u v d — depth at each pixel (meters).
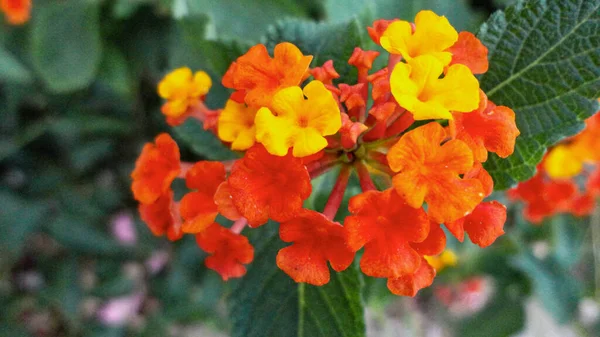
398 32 0.08
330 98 0.08
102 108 0.20
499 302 0.19
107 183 0.22
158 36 0.19
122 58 0.19
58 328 0.23
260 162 0.08
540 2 0.09
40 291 0.20
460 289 0.21
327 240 0.08
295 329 0.10
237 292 0.10
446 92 0.08
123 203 0.22
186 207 0.09
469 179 0.08
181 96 0.10
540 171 0.12
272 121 0.08
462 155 0.08
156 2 0.18
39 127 0.20
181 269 0.19
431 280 0.08
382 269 0.08
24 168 0.21
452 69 0.08
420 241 0.08
